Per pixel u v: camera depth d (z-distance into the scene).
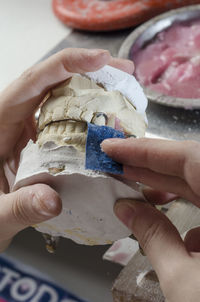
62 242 0.50
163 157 0.30
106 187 0.31
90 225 0.35
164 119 0.52
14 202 0.33
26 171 0.32
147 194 0.38
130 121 0.33
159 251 0.31
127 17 0.64
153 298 0.35
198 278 0.30
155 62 0.59
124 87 0.34
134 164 0.31
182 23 0.63
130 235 0.36
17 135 0.43
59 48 0.65
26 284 0.48
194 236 0.34
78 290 0.47
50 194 0.31
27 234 0.51
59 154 0.31
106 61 0.34
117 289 0.36
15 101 0.39
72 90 0.34
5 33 0.69
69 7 0.68
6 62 0.64
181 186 0.31
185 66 0.57
